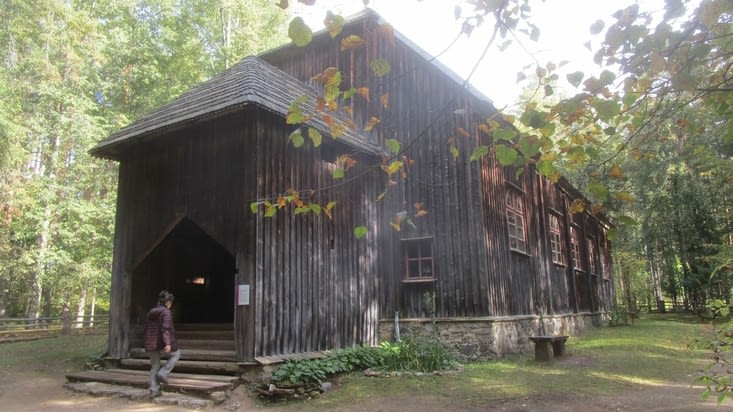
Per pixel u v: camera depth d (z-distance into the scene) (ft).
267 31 82.64
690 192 80.02
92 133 67.41
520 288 43.50
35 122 64.64
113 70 76.28
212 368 29.50
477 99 38.83
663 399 24.75
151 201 35.42
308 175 34.19
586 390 26.63
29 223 66.44
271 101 30.81
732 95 12.00
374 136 42.27
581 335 55.16
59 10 58.18
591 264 71.82
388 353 33.83
